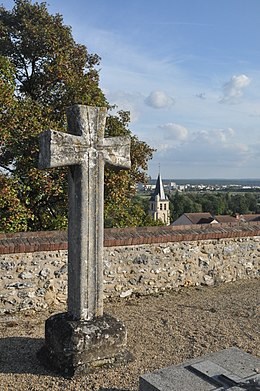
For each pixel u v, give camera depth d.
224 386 3.84
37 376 4.61
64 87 13.55
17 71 13.69
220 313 7.11
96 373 4.64
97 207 4.91
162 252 8.52
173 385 3.85
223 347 5.58
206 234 9.05
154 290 8.41
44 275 7.32
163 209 48.00
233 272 9.48
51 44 13.33
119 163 5.14
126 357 4.96
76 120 4.89
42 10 13.98
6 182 11.05
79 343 4.59
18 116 11.31
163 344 5.65
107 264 7.89
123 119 14.52
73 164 4.77
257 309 7.36
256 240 9.84
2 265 7.00
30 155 11.65
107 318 4.99
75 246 4.86
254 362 4.33
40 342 5.64
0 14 13.99
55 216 13.99
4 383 4.47
